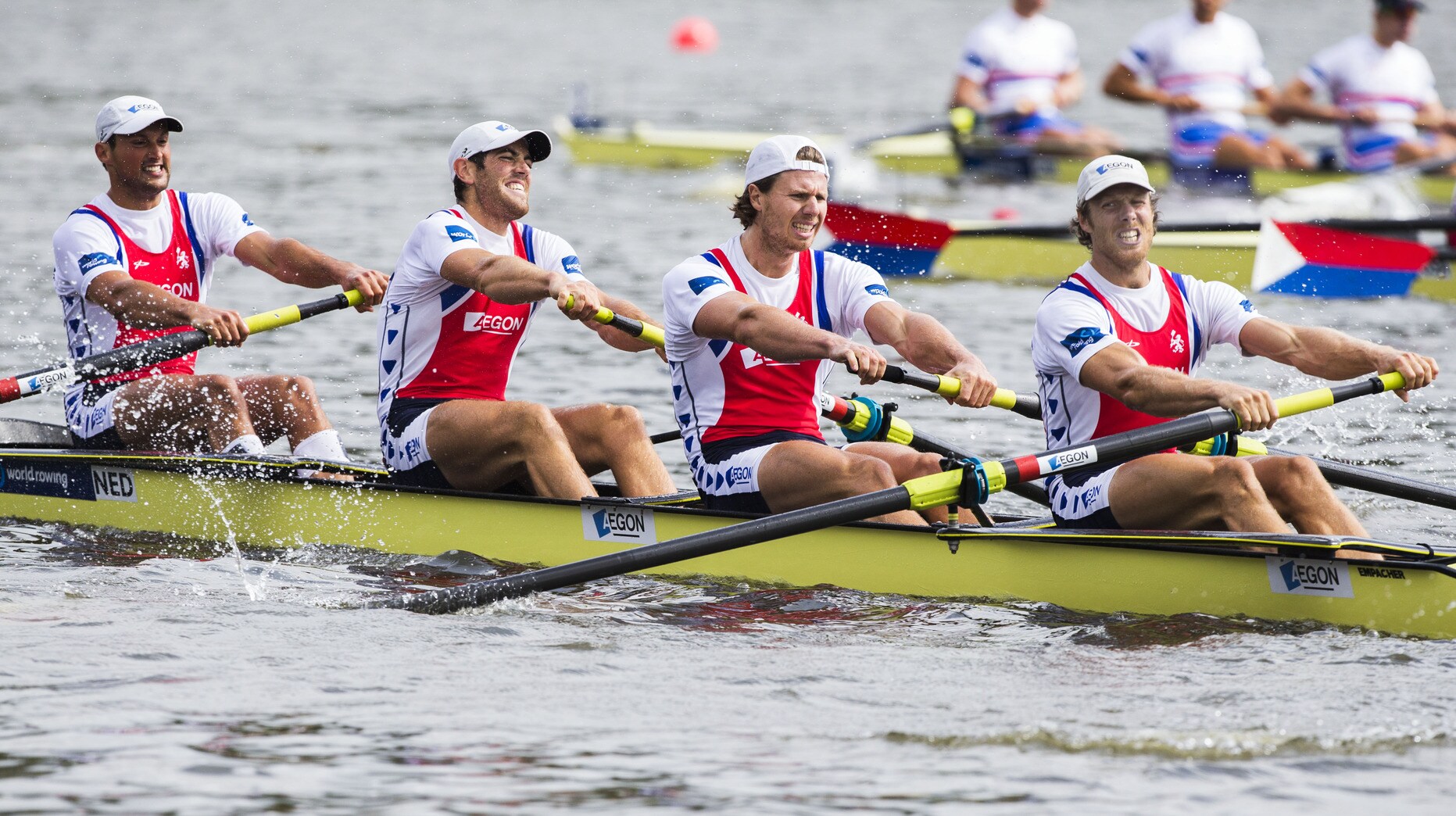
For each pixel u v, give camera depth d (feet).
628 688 65.92
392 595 82.28
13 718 61.11
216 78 454.40
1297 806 53.57
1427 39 537.65
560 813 53.16
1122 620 76.43
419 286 91.71
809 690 65.62
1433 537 93.35
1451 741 59.11
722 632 74.90
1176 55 235.40
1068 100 262.06
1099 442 77.30
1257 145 235.20
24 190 254.27
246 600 80.28
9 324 160.66
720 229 229.45
